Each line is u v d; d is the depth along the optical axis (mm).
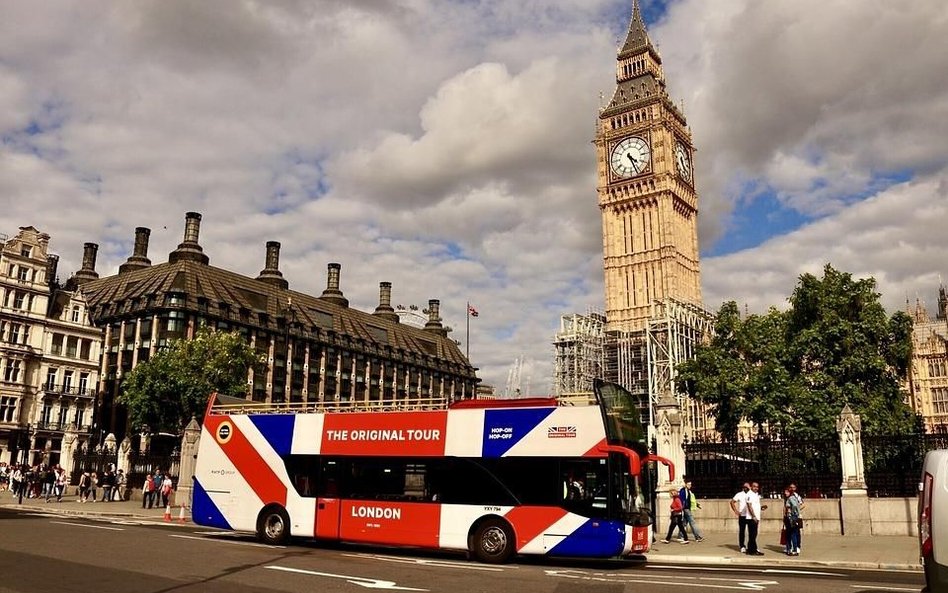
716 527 31188
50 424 80375
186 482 41125
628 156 124625
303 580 15609
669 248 117812
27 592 13141
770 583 16703
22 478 42344
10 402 77250
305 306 123000
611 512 19812
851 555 22844
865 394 44219
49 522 29281
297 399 114250
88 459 53656
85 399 84562
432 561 20484
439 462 22047
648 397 98688
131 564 17328
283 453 24359
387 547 24547
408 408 23656
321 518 23188
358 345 130625
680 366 52375
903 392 46344
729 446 32656
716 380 48938
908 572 20016
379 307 157250
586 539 19875
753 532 23812
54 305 85188
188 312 98062
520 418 21484
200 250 112188
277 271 126562
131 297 99438
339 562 19172
